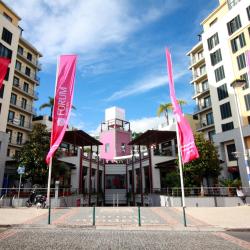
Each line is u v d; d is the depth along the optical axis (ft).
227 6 132.26
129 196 133.80
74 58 61.21
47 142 80.59
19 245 26.40
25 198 70.08
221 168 84.43
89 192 115.55
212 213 54.75
